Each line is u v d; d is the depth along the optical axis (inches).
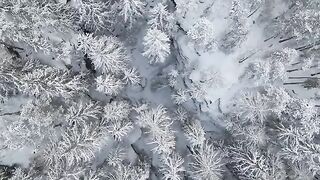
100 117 756.6
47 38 704.4
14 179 694.5
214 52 790.5
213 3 774.5
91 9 703.7
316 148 690.8
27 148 745.6
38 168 735.7
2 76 656.4
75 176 695.1
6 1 646.5
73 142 681.0
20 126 668.1
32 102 704.4
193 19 773.9
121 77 788.0
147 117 750.5
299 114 707.4
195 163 773.3
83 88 721.0
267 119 768.9
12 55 693.9
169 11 775.1
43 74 660.1
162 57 742.5
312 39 711.7
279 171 741.3
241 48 781.9
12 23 637.9
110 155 788.6
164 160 776.9
